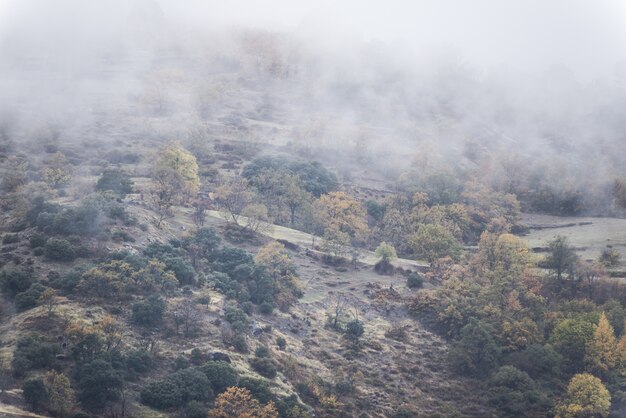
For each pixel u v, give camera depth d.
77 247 159.00
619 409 149.62
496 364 160.00
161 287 153.25
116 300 146.38
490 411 148.62
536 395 149.00
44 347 125.19
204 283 161.88
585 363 162.25
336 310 170.12
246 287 167.25
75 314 138.50
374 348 161.88
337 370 151.38
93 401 120.81
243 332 147.25
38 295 141.88
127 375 127.12
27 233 167.88
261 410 124.12
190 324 144.25
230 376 131.38
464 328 165.62
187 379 127.62
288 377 142.88
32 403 115.44
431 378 156.62
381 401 146.50
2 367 121.88
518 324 166.25
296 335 160.25
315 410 137.50
